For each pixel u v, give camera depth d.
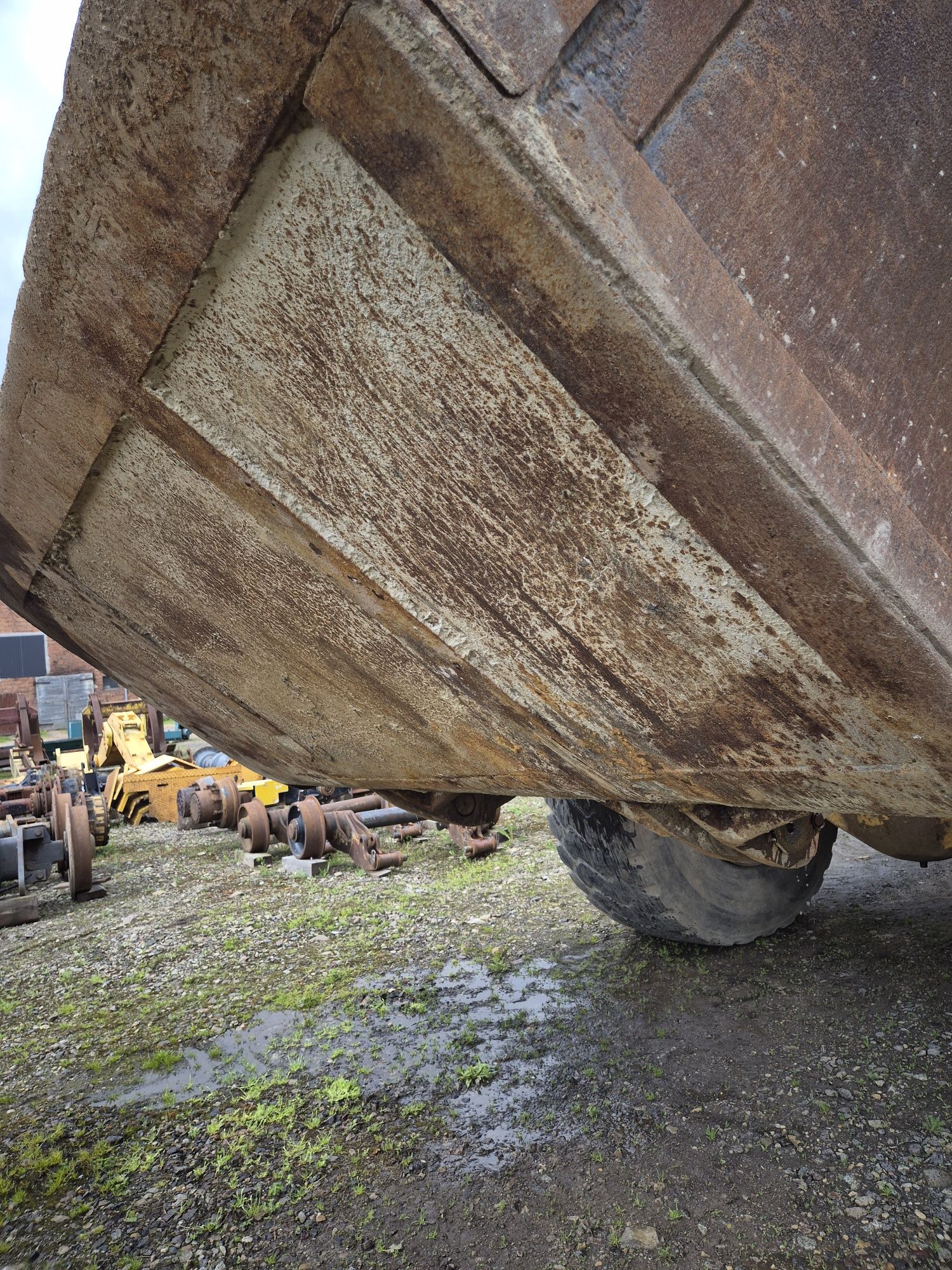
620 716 1.24
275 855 6.29
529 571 1.06
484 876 4.93
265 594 1.54
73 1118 2.48
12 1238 1.92
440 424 0.94
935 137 0.92
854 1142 1.98
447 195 0.68
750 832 1.69
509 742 1.55
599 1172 1.96
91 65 0.78
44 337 1.15
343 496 1.14
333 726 2.02
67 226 0.95
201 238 0.88
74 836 5.45
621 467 0.85
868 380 0.86
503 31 0.61
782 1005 2.73
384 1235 1.81
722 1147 2.01
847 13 0.83
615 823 2.89
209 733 2.75
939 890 3.81
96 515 1.61
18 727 14.77
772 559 0.83
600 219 0.65
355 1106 2.35
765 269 0.78
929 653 0.83
